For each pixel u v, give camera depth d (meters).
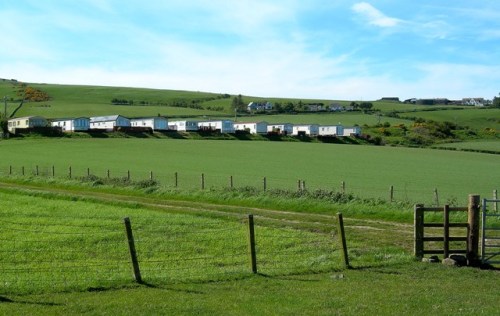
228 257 23.05
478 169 85.19
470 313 14.16
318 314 14.05
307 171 76.12
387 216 32.88
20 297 15.62
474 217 21.12
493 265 21.12
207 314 14.08
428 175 74.56
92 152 98.88
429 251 21.67
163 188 45.62
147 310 14.38
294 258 22.47
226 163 85.56
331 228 29.27
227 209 36.34
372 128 179.88
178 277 18.23
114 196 43.84
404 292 16.36
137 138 132.38
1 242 25.52
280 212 35.22
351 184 61.53
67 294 15.98
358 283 17.56
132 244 17.55
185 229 28.97
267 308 14.58
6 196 42.75
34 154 93.25
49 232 27.77
